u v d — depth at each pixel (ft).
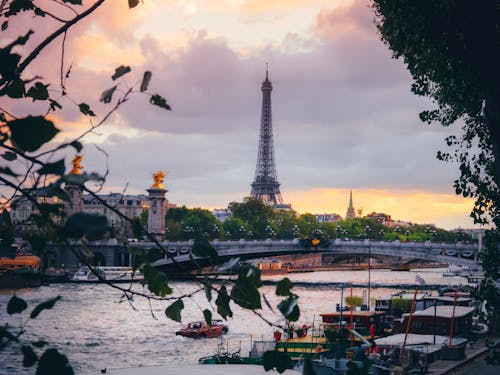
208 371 48.44
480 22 46.85
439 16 51.85
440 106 70.44
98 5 13.67
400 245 505.25
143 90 12.78
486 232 71.97
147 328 304.30
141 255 13.58
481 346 227.61
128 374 48.67
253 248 554.05
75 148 11.15
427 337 211.00
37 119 10.82
